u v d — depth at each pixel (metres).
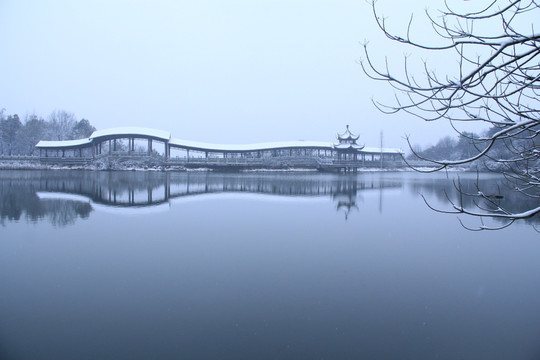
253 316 6.64
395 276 8.70
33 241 11.63
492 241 12.06
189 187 30.17
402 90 3.67
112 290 7.74
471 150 58.12
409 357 5.43
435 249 11.08
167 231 13.34
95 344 5.70
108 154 52.75
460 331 6.18
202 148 56.72
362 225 14.73
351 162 58.62
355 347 5.68
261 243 11.66
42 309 6.86
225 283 8.16
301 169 58.03
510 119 3.67
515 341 5.88
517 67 3.22
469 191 27.59
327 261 9.79
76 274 8.71
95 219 15.46
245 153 61.22
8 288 7.81
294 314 6.73
